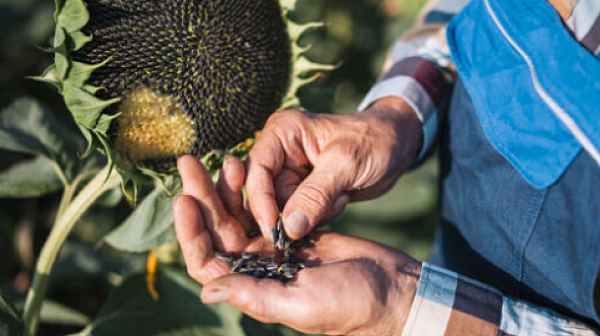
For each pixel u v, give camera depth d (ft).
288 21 1.77
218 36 1.65
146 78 1.60
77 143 1.97
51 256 1.74
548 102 1.44
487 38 1.60
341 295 1.50
